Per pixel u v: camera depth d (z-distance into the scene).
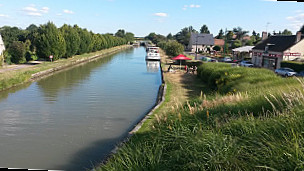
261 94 6.54
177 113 6.39
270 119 4.21
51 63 31.91
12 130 9.37
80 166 6.62
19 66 27.70
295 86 6.83
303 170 2.72
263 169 3.13
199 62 30.66
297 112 4.03
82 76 24.34
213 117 5.42
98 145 7.98
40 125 9.97
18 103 13.54
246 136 3.89
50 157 7.15
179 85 17.91
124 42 132.38
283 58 30.91
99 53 57.72
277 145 3.30
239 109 5.75
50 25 34.09
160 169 3.85
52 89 17.56
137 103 13.74
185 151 4.06
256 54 38.84
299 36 30.69
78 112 11.85
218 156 3.45
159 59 43.88
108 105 13.23
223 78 15.12
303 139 3.22
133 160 4.20
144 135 6.89
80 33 48.62
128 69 30.86
